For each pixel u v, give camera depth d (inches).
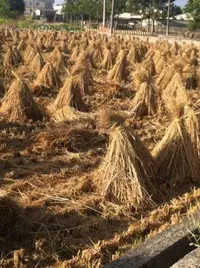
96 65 818.2
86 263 195.8
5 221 215.6
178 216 237.6
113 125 266.7
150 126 405.1
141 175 262.5
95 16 3435.0
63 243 213.8
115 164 259.3
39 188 269.6
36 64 688.4
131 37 1578.5
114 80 631.2
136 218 244.4
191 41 1550.2
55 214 239.1
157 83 575.5
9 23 2691.9
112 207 249.3
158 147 293.3
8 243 212.1
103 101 491.5
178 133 293.1
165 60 725.9
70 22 3604.8
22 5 4749.0
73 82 440.8
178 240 199.8
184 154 292.5
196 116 319.6
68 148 339.3
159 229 224.4
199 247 189.6
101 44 1085.8
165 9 3009.4
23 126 387.5
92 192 266.2
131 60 788.6
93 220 237.6
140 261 184.1
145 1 2974.9
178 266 176.6
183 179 290.5
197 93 523.8
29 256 201.2
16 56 792.9
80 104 442.0
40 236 219.9
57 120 402.9
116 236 219.0
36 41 1117.7
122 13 3617.1
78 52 864.3
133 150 260.7
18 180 281.1
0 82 523.2
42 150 332.2
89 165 311.1
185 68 617.9
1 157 315.6
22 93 406.0
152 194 263.3
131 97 525.0
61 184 277.1
